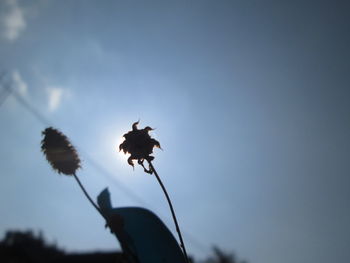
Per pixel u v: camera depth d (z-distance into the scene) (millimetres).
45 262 14312
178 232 1051
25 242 15352
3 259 14477
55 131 1343
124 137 1380
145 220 1303
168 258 1202
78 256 11867
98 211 1158
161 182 1190
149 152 1333
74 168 1283
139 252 1182
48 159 1286
